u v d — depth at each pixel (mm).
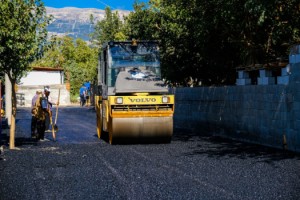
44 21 13023
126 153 11711
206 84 22953
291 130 11820
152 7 22938
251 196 6797
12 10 12383
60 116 27969
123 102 13352
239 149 12344
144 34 23953
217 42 18250
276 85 12484
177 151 12023
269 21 14484
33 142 14633
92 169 9273
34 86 44875
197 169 9141
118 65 14211
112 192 7125
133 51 14469
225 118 15977
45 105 15070
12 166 9758
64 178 8352
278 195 6852
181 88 20594
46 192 7203
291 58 11742
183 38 20594
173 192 7074
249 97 14133
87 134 17312
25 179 8297
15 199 6781
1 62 12531
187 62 21812
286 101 12016
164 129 13680
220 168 9242
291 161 10062
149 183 7785
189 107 19656
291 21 13406
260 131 13492
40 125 15125
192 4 15594
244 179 8086
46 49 13195
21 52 12477
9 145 13445
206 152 11750
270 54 16125
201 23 15422
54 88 46125
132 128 13445
